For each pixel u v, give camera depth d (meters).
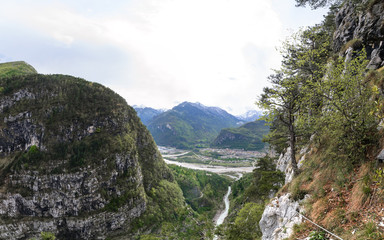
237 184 138.50
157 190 128.75
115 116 125.44
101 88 132.62
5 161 104.50
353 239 11.59
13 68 151.25
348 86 17.81
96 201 99.81
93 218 95.56
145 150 147.50
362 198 13.26
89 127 115.06
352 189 15.10
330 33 48.91
